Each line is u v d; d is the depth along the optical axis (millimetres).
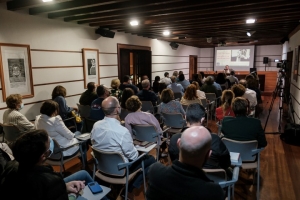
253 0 3377
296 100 5582
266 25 5691
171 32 6766
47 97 4371
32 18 3973
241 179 2887
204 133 1084
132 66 7820
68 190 1573
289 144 4105
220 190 1025
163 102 3637
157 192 1085
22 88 3857
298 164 3312
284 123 5445
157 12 4129
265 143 2357
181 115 3424
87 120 3152
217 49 12680
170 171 1077
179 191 1025
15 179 1254
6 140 2986
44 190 1244
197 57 13078
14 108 3010
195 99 4277
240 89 3844
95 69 5590
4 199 1251
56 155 2531
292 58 6742
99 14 4328
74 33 4926
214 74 11578
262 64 12062
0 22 3467
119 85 5031
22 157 1264
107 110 2148
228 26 5805
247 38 8664
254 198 2492
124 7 3641
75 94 5059
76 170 3193
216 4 3654
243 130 2336
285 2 3490
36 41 4082
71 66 4906
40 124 2520
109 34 5781
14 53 3688
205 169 1669
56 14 4211
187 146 1055
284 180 2871
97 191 1618
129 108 2889
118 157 1999
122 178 2125
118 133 2080
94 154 2156
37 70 4133
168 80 6746
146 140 2861
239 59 12266
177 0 3252
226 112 3248
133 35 7074
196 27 5871
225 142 2326
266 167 3229
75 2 3510
